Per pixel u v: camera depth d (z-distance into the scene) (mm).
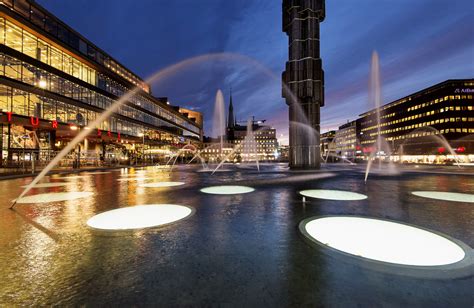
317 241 4137
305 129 24812
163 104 62406
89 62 35219
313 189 11109
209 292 2674
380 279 2881
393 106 87188
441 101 66812
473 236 4441
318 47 24531
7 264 3439
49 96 28797
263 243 4203
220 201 8234
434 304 2385
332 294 2604
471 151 63219
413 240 4172
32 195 9852
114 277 3041
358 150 113875
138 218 5973
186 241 4332
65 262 3492
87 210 6949
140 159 54094
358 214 6148
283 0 26359
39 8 27297
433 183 13484
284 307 2389
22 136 27438
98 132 37344
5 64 23828
